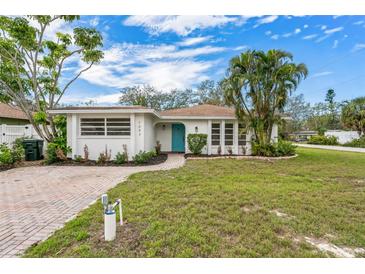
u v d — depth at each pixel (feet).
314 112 143.23
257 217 12.64
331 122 130.93
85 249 9.26
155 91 106.11
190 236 10.21
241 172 26.86
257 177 23.70
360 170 28.37
